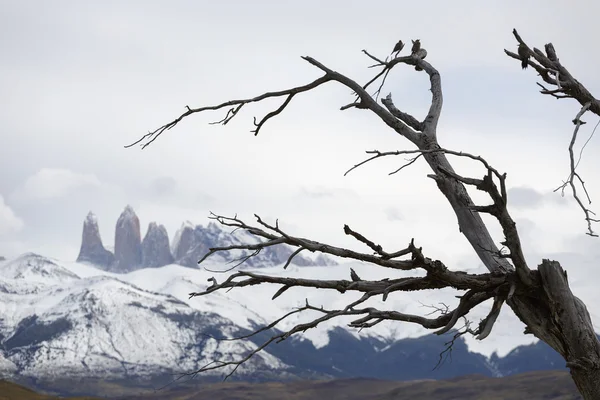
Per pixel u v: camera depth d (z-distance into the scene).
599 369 37.97
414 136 41.75
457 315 38.31
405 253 36.50
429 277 37.78
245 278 37.31
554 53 42.09
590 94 40.81
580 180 33.72
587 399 38.53
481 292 39.22
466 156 35.59
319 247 36.19
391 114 42.25
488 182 36.38
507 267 39.75
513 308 40.09
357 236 36.09
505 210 36.81
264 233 35.81
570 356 38.75
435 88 42.88
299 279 36.59
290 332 35.69
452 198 40.81
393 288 37.69
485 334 38.66
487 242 40.09
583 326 38.25
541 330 39.28
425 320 38.97
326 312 36.75
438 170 40.31
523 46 41.34
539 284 38.69
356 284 37.50
